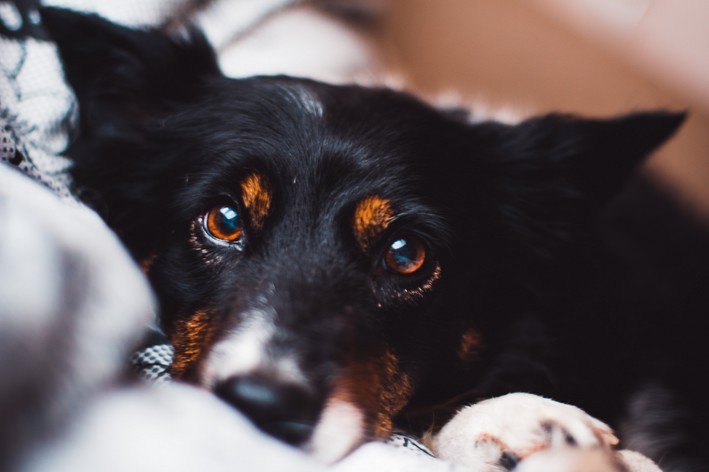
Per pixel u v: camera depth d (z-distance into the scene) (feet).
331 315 0.92
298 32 1.54
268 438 0.71
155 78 1.12
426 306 1.01
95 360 0.62
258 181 0.99
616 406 1.11
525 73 2.24
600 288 1.16
